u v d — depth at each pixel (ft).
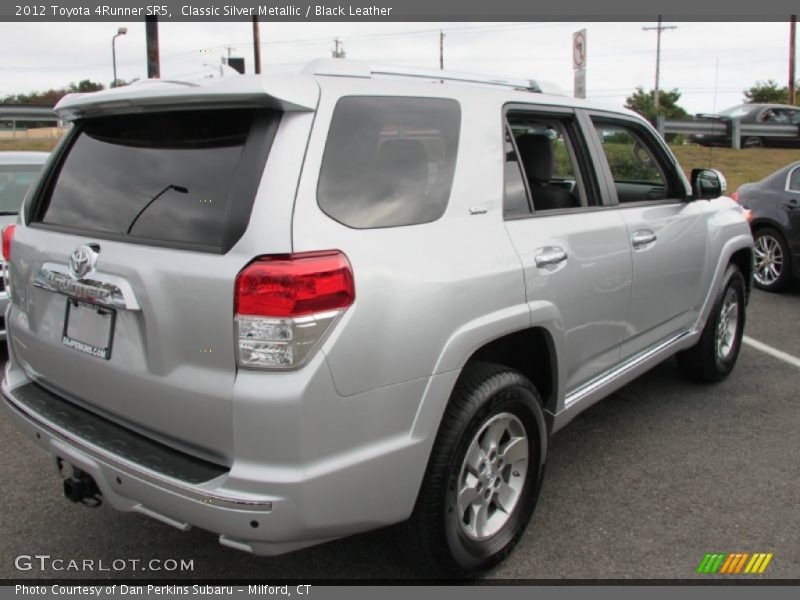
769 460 12.80
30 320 9.59
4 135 89.45
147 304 7.50
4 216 18.80
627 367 12.76
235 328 6.98
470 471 9.00
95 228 8.59
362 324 7.37
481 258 8.79
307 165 7.31
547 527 10.62
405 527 8.55
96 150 9.11
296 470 7.07
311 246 7.12
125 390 8.05
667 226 13.41
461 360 8.32
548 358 10.27
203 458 7.62
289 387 6.93
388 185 8.11
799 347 19.63
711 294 15.40
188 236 7.55
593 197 11.91
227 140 7.65
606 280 11.35
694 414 14.90
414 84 8.89
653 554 9.96
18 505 11.31
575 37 25.99
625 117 13.23
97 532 10.58
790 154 69.15
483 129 9.50
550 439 13.74
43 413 8.95
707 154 68.74
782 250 25.86
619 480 12.06
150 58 44.19
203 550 10.16
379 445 7.70
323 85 7.77
